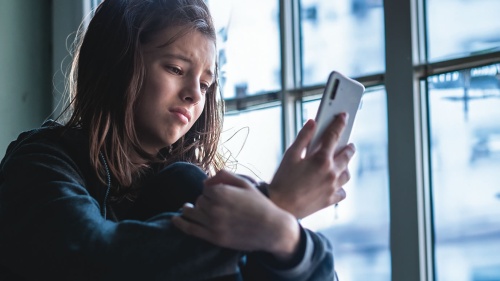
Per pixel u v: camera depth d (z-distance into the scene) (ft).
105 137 3.58
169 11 3.63
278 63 10.33
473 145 8.36
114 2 3.76
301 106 10.17
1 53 12.16
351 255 9.29
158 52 3.56
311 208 2.93
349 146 3.10
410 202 8.56
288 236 2.68
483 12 8.36
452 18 8.59
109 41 3.69
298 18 10.24
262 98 10.46
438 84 8.64
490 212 8.20
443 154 8.58
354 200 9.31
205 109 4.24
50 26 12.84
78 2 12.50
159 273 2.71
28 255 2.88
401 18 8.76
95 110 3.61
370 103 9.29
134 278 2.71
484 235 8.24
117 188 3.54
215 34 3.76
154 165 3.80
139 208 3.24
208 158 4.26
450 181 8.52
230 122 10.81
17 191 3.09
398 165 8.70
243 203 2.68
